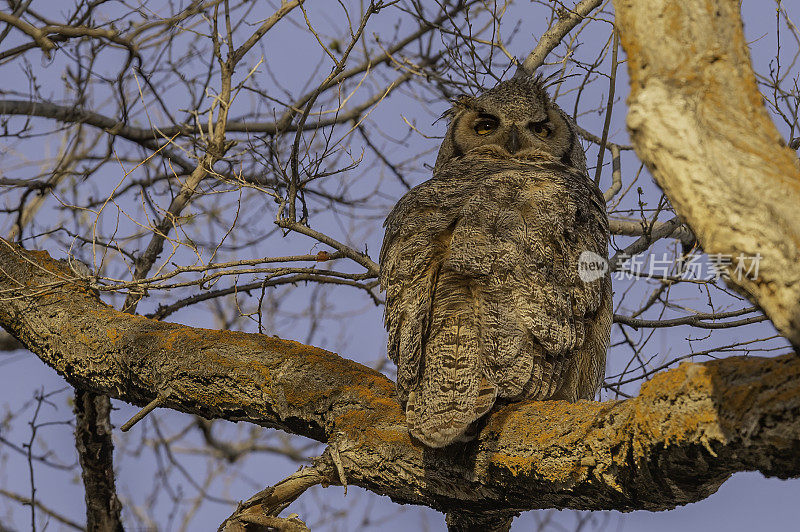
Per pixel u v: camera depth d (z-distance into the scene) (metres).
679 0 5.07
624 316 11.09
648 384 6.04
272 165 12.08
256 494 8.27
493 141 12.62
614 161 13.24
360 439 8.21
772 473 5.66
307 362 9.30
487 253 8.75
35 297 11.24
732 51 5.08
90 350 10.58
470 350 8.02
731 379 5.57
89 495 12.58
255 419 9.45
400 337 8.52
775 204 4.80
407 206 9.83
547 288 8.77
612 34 11.76
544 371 8.32
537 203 9.46
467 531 8.85
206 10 13.34
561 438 6.75
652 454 6.05
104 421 12.26
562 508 7.30
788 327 4.86
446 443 7.29
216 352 9.68
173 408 10.02
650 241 10.98
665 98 5.05
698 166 4.95
